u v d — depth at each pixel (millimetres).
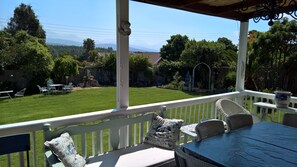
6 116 4352
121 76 2701
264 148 1756
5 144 1776
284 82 5719
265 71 6152
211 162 1536
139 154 2350
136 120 2607
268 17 2211
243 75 4230
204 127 2137
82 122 2340
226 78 8242
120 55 2676
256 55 6418
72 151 1951
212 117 3814
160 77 10156
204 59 9164
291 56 5711
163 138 2549
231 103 3668
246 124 2480
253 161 1523
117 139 2512
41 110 4832
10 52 4609
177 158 1586
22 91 4793
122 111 2654
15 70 4676
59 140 1877
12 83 4641
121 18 2625
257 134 2102
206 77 9000
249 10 3789
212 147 1770
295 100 3521
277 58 6070
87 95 6578
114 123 2436
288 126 2408
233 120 2408
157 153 2383
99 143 2371
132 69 9781
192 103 3439
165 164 2232
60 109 5035
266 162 1512
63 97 5871
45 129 1997
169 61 10570
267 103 3848
